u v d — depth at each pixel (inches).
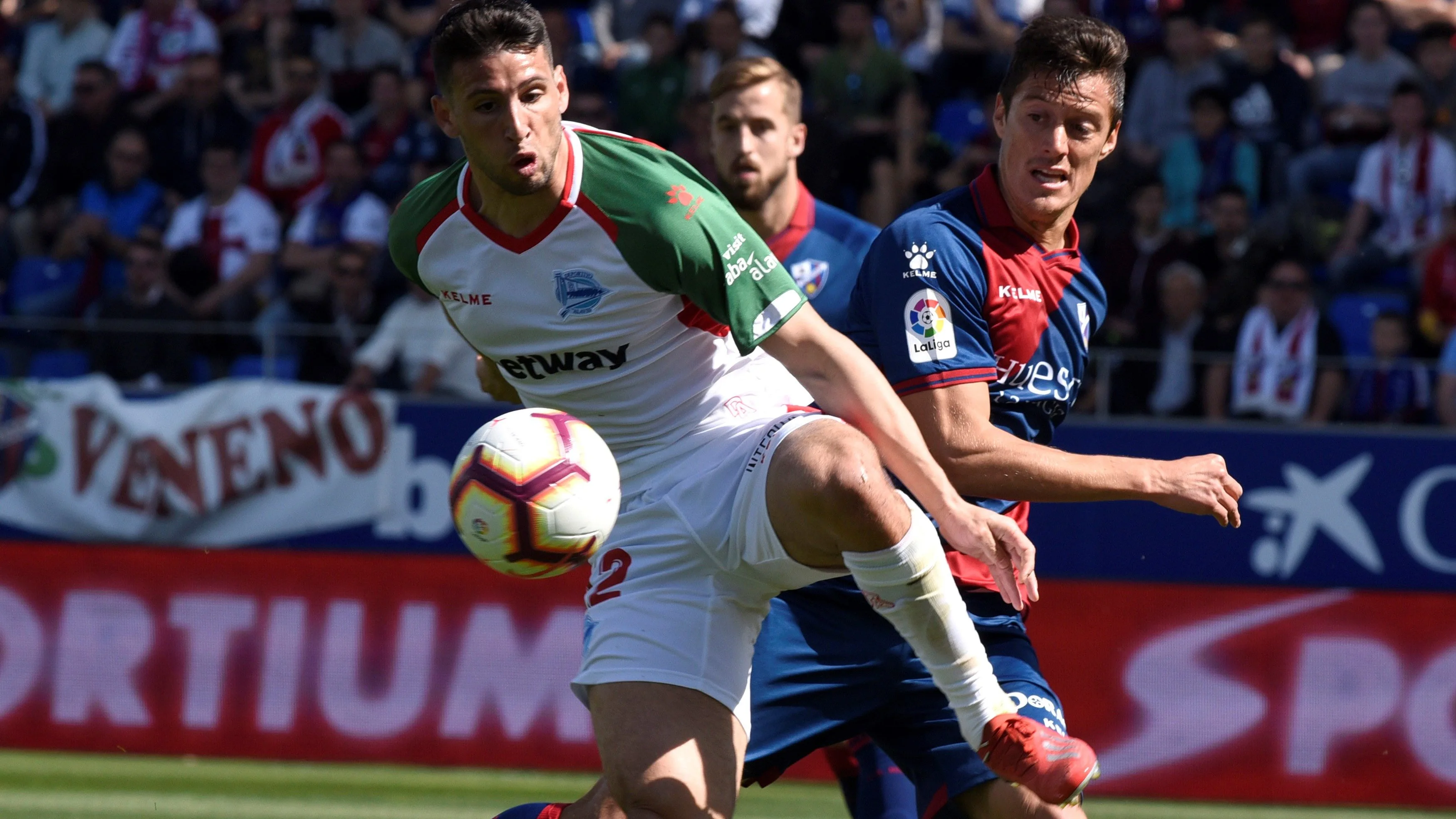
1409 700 973.8
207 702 1020.5
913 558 410.3
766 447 422.9
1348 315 1279.5
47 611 1030.4
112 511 1061.8
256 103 1549.0
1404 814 960.3
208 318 1254.9
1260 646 979.3
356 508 1058.1
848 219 701.9
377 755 1011.3
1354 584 1008.9
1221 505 459.2
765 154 676.1
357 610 1021.8
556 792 937.5
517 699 1008.9
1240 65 1405.0
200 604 1028.5
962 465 467.5
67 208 1412.4
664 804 413.7
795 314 436.8
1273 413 1023.6
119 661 1026.1
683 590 438.9
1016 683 480.1
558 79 420.8
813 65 1443.2
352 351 1082.7
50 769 966.4
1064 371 499.8
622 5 1683.1
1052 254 490.3
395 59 1510.8
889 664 487.5
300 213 1323.8
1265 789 971.9
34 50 1611.7
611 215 425.7
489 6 400.8
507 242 435.8
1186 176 1326.3
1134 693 981.2
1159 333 1139.3
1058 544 1015.0
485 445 429.4
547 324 444.1
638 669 430.3
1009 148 479.5
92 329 1087.0
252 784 936.3
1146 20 1491.1
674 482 447.2
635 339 443.8
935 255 474.3
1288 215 1332.4
